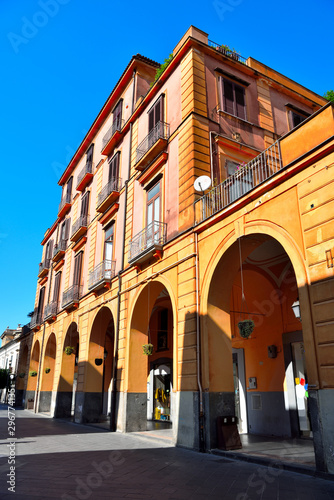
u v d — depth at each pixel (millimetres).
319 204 6922
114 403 13125
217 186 10586
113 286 14984
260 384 11727
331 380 6062
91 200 19953
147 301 13016
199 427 8719
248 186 10383
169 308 16766
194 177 11016
